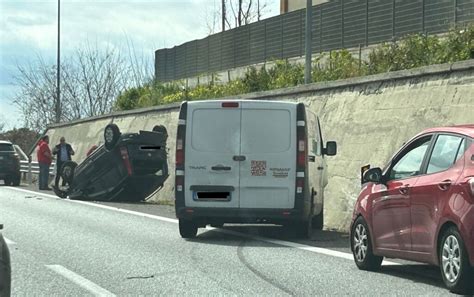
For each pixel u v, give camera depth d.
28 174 36.47
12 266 10.82
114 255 11.91
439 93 16.05
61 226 16.12
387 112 17.45
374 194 10.38
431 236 8.97
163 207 21.73
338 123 19.03
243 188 13.80
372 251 10.36
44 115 55.66
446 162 9.05
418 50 21.98
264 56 34.50
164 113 29.70
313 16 30.50
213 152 13.86
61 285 9.39
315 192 15.08
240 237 14.55
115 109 42.41
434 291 8.90
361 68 24.28
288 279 9.77
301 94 21.45
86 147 36.59
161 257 11.73
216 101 13.96
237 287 9.23
